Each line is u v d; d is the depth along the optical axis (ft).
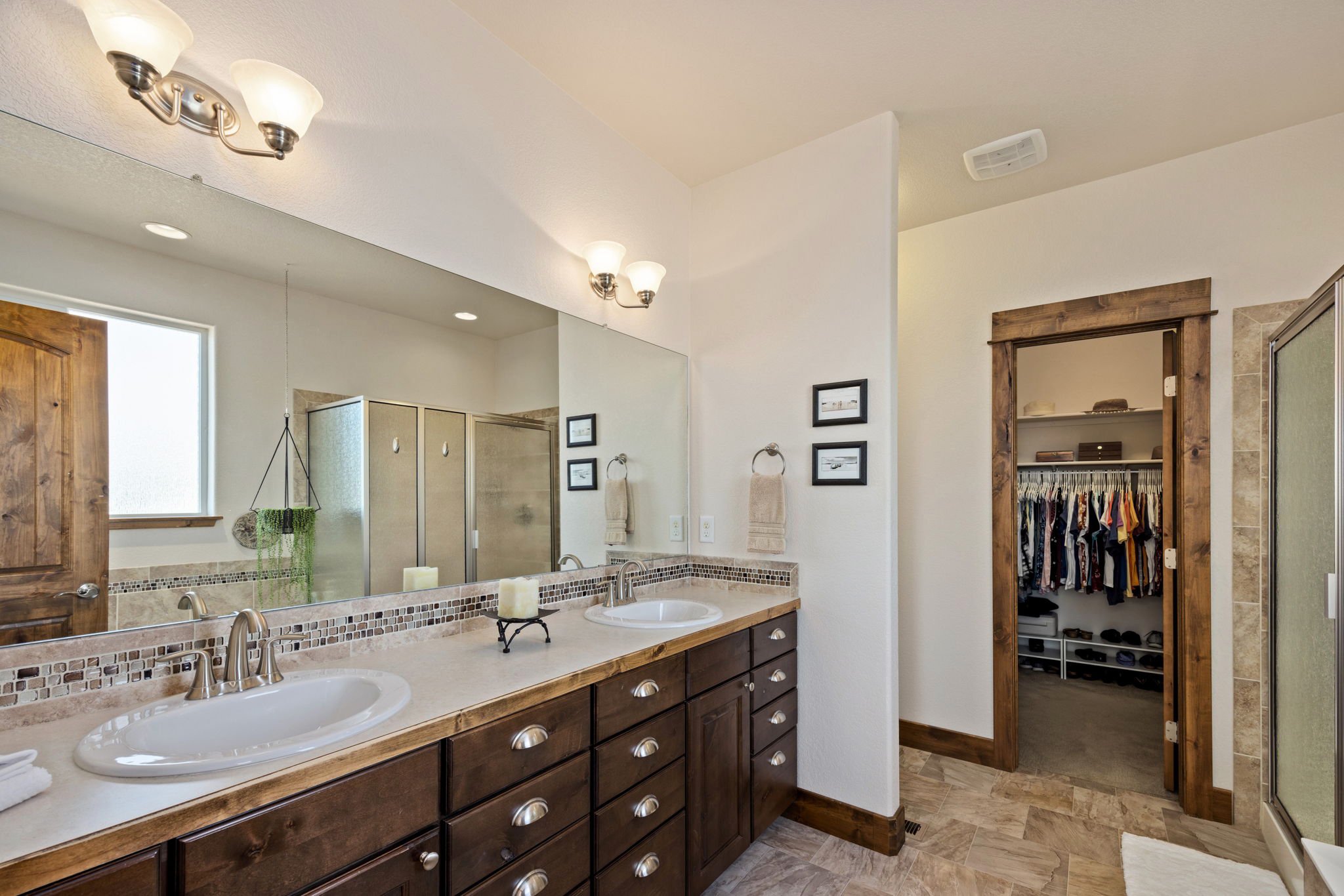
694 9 5.64
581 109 7.14
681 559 8.68
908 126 7.50
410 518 5.47
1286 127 7.45
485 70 5.98
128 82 3.46
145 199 3.89
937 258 9.98
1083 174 8.56
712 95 6.96
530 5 5.63
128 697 3.76
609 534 7.59
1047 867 6.63
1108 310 8.50
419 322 5.51
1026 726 10.64
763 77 6.63
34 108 3.42
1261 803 7.32
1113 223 8.56
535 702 4.15
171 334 4.04
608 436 7.55
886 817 6.95
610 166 7.56
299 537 4.69
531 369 6.59
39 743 3.17
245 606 4.36
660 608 7.50
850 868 6.63
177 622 4.02
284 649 4.53
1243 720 7.45
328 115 4.74
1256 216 7.63
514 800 3.98
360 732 3.27
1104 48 6.07
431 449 5.65
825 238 7.74
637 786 5.02
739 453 8.41
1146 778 8.74
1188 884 6.14
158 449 3.97
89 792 2.64
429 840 3.50
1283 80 6.53
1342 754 5.30
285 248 4.58
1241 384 7.61
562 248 6.88
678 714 5.50
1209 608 7.68
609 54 6.31
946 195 9.11
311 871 2.96
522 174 6.39
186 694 3.71
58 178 3.55
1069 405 14.49
